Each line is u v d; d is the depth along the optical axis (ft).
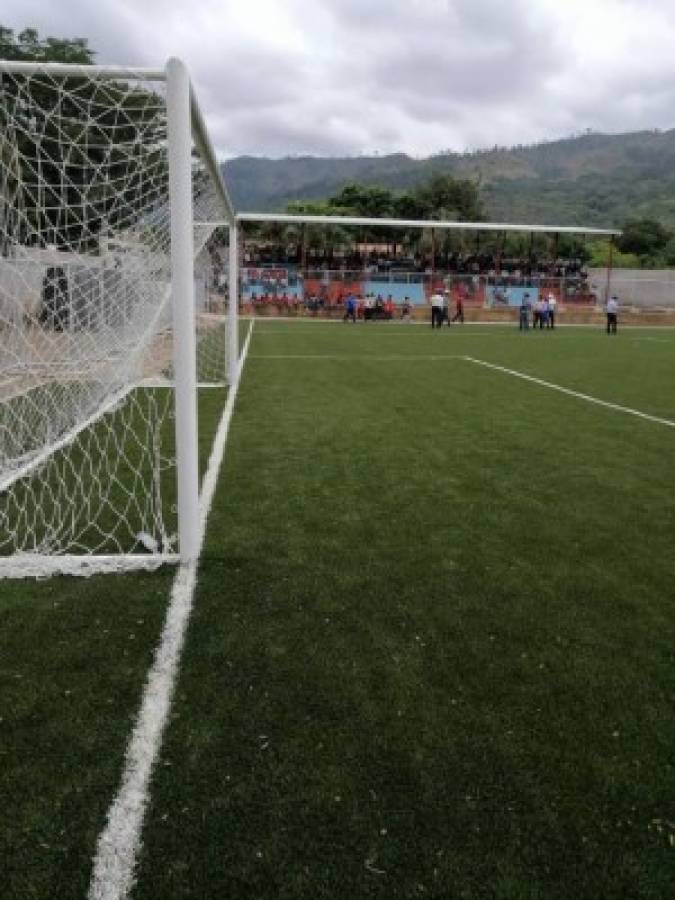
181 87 11.56
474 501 16.57
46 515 15.26
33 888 5.96
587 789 7.18
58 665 9.29
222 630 10.27
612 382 38.52
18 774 7.27
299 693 8.76
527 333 80.59
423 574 12.35
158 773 7.31
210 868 6.17
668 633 10.42
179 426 12.30
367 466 19.56
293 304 104.27
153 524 14.76
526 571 12.57
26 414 22.36
